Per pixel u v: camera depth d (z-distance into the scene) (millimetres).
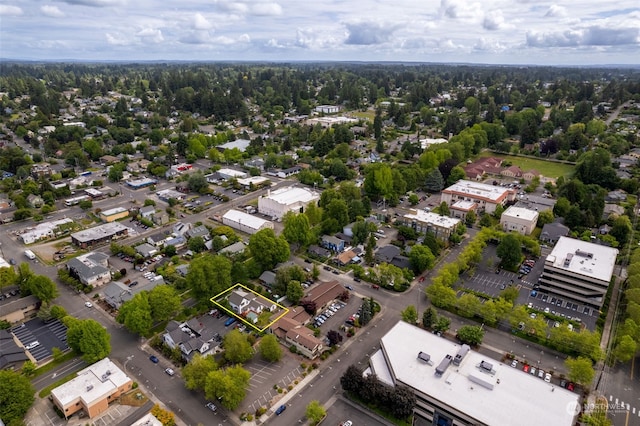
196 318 120000
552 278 132125
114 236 171375
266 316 117938
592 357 101688
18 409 85062
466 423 80938
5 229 182125
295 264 142250
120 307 118500
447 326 112500
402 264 147000
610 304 127938
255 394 94438
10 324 118188
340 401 92688
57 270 147875
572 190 198125
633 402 92812
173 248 156625
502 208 189500
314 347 104312
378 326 118000
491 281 140250
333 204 173625
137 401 92438
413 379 89062
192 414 89188
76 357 106000
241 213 187000
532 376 90000
